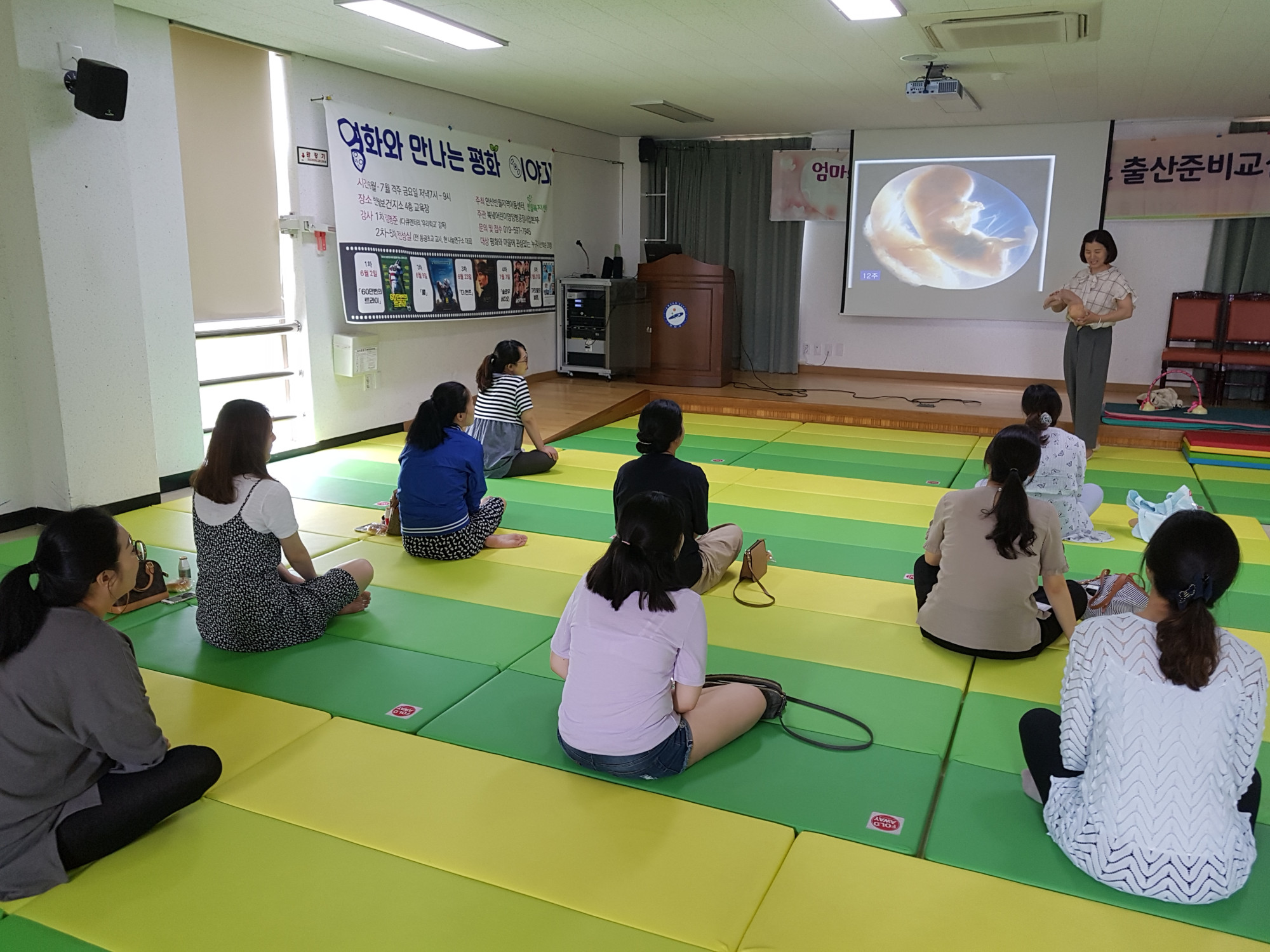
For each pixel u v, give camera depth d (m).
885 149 9.04
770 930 1.85
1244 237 8.19
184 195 5.37
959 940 1.83
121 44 4.89
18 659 1.88
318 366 6.43
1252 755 1.83
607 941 1.83
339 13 4.99
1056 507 4.50
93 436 4.71
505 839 2.15
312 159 6.20
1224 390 8.40
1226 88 6.81
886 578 3.98
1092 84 6.71
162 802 2.12
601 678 2.27
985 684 2.98
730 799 2.32
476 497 4.19
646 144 9.70
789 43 5.57
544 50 5.82
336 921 1.88
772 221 9.57
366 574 3.59
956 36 5.31
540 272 8.61
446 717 2.72
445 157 7.21
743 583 3.90
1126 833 1.88
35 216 4.34
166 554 4.20
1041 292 8.84
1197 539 1.77
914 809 2.29
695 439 7.04
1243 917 1.89
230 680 2.95
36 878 1.94
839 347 9.82
